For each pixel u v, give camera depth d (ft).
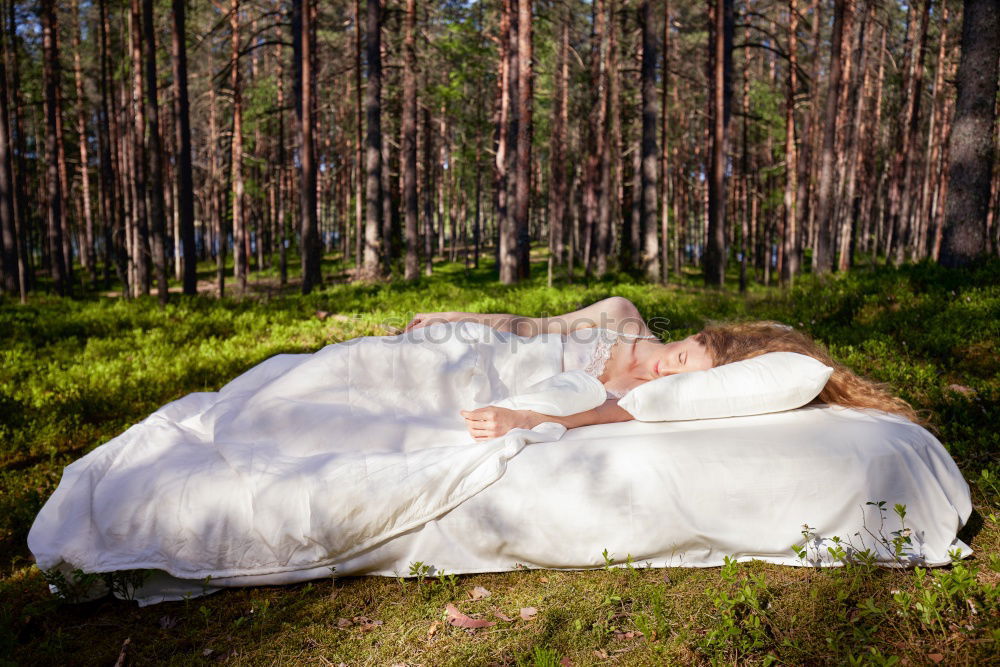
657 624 6.82
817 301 26.25
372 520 8.03
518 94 57.88
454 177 133.39
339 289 52.90
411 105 74.13
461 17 74.13
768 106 83.92
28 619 7.58
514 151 60.34
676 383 9.07
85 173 91.45
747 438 8.38
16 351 23.81
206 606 7.99
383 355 10.02
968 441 11.48
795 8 62.39
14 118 70.64
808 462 8.07
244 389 10.27
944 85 72.18
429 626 7.27
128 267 66.85
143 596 8.20
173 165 104.37
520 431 8.70
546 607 7.52
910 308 22.13
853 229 104.83
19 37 67.92
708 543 8.12
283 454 8.78
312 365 9.84
